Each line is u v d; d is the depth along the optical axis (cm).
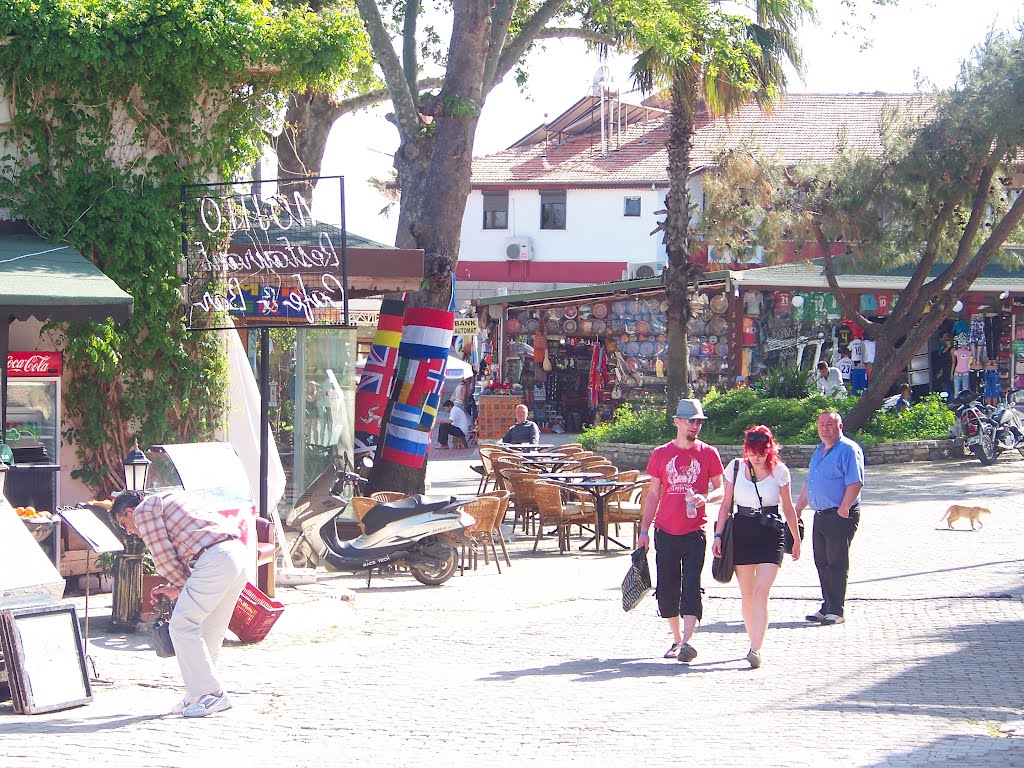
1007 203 2816
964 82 2562
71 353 1238
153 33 1236
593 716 752
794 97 5050
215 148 1306
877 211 2752
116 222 1250
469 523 1340
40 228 1235
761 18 2516
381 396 1709
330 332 1602
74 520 882
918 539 1584
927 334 2688
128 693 834
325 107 2300
